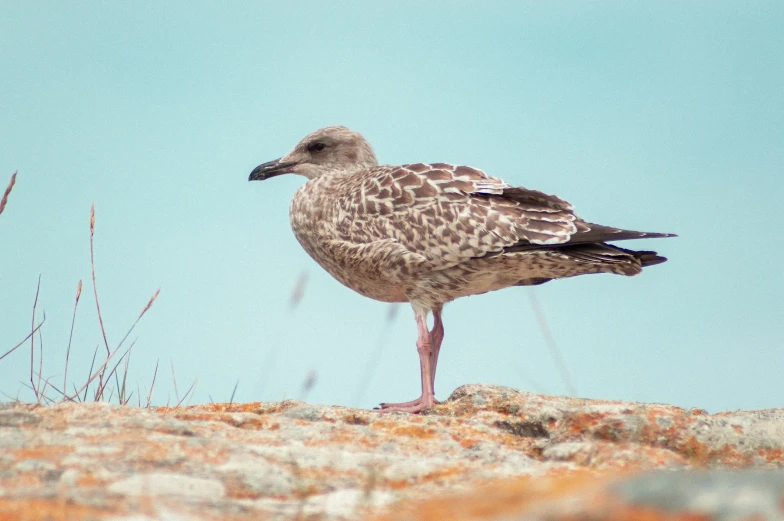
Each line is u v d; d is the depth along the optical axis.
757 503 5.68
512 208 16.75
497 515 6.35
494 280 17.25
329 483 8.82
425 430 11.13
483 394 13.41
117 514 7.04
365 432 10.92
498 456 10.35
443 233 16.80
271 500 8.16
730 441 11.54
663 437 11.53
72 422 10.16
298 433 10.76
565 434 11.66
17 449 8.97
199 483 8.27
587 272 16.88
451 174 17.39
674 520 5.65
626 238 16.19
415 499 8.19
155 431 10.05
